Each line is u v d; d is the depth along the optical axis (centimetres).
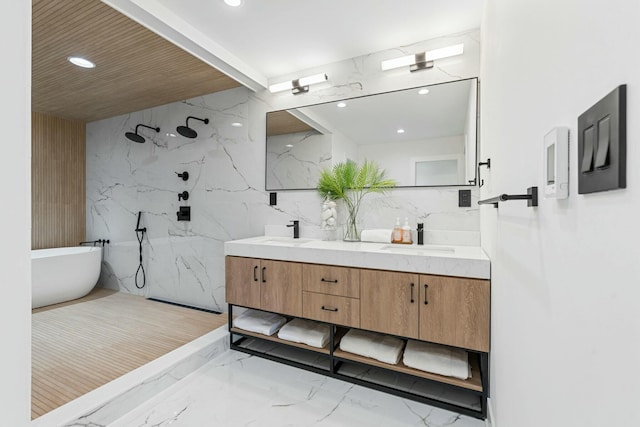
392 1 191
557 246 66
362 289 195
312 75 271
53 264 331
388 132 243
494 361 152
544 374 74
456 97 222
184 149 341
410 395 188
